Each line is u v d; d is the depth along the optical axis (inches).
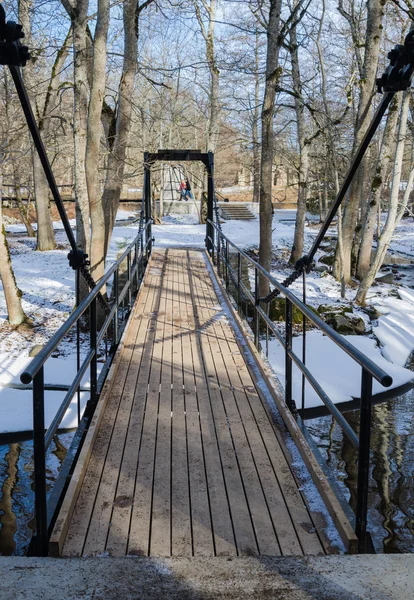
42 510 116.7
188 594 98.3
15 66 118.2
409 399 393.4
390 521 234.7
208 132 1058.7
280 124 1024.9
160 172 1273.4
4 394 354.9
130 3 505.0
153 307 406.3
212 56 996.6
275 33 566.6
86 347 447.2
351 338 533.3
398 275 864.9
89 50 519.5
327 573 105.0
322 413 359.9
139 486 155.6
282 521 138.3
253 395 232.5
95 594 97.9
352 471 280.4
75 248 233.8
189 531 134.0
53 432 128.7
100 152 504.1
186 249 721.6
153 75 902.4
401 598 96.3
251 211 1496.1
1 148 508.4
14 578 102.7
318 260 904.9
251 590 99.5
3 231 488.7
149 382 247.0
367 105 670.5
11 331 487.5
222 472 164.9
